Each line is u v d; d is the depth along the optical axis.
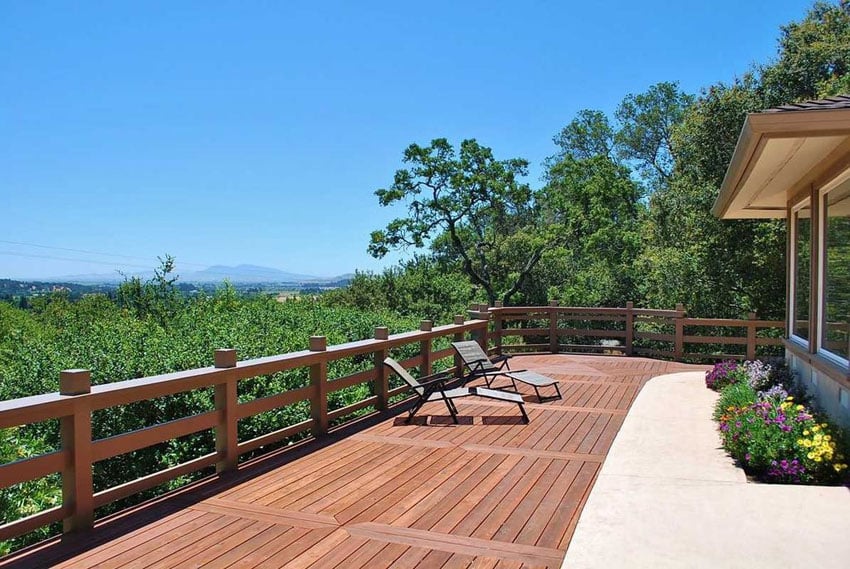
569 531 3.16
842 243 4.54
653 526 3.10
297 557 2.85
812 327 5.33
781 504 3.38
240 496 3.71
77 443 3.16
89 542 3.03
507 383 8.01
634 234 18.72
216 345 7.11
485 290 20.59
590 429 5.46
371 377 6.12
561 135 29.36
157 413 5.74
